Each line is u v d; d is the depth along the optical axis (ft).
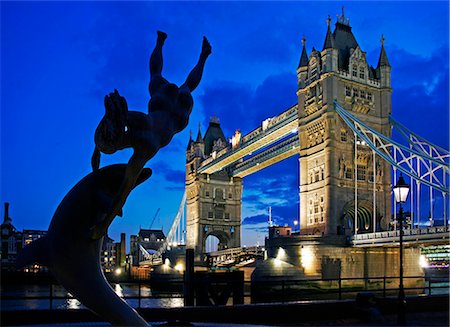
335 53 270.46
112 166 32.81
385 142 275.39
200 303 94.48
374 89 279.49
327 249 229.86
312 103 275.59
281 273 209.05
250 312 63.31
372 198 265.54
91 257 32.27
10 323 53.98
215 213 437.17
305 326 62.64
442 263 313.32
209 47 36.86
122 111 30.09
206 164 418.51
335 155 258.57
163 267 295.48
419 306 75.25
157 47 36.45
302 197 274.36
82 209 31.83
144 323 33.55
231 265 319.88
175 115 34.09
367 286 231.71
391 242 211.61
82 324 47.91
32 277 326.65
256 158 379.55
